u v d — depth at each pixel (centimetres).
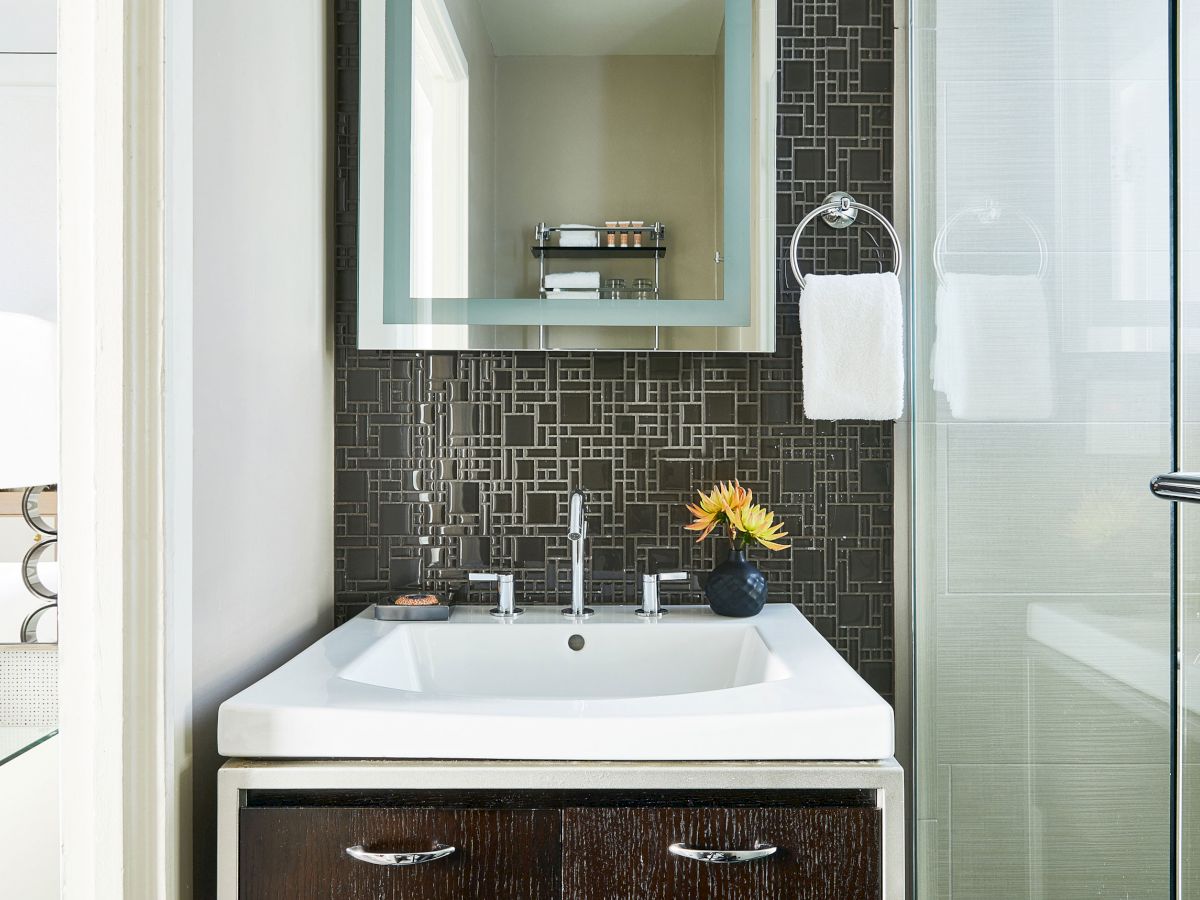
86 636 85
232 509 103
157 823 85
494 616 136
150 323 86
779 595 146
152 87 86
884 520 146
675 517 146
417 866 87
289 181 122
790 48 145
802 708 89
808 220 140
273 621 117
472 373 146
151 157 86
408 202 138
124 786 84
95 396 84
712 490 146
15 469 144
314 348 134
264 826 87
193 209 93
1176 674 72
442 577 146
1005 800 112
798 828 87
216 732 98
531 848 87
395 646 123
